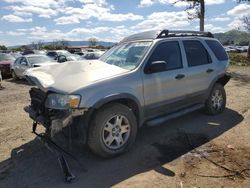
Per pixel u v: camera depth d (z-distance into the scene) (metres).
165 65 4.88
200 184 3.72
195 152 4.69
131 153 4.72
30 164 4.50
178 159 4.45
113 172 4.12
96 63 5.11
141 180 3.87
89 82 4.28
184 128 5.85
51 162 4.54
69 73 4.67
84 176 4.05
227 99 8.52
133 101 4.73
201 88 6.13
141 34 5.73
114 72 4.66
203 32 6.57
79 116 4.22
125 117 4.58
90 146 4.36
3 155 4.86
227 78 6.89
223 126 5.95
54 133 4.25
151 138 5.36
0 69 16.95
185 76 5.64
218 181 3.78
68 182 3.91
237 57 27.91
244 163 4.25
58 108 4.17
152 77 4.98
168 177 3.92
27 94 10.77
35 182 3.96
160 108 5.25
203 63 6.22
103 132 4.37
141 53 5.11
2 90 12.16
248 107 7.47
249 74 15.49
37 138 5.56
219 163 4.28
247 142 5.06
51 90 4.28
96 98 4.21
